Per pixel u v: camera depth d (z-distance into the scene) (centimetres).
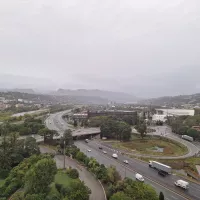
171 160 14875
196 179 11225
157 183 10581
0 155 12381
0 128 18812
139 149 18038
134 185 7644
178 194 9375
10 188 9506
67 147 16075
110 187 8838
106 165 13288
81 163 13488
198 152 17025
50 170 8831
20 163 11825
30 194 8106
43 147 17438
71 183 8412
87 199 7994
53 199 7888
